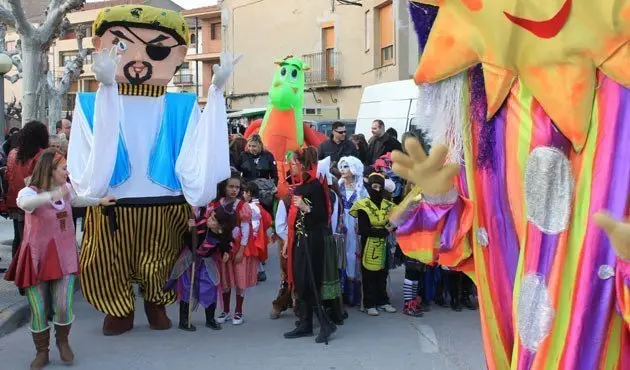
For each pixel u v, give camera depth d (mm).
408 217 3365
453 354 5949
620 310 2748
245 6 30219
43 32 10641
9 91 46312
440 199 3223
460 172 3262
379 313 7406
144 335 6543
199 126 6285
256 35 29828
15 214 7469
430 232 3287
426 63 3217
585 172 2875
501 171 3115
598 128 2857
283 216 6871
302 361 5770
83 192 5891
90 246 6309
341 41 26016
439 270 7562
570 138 2893
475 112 3184
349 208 7410
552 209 2926
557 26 2873
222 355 5941
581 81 2867
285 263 7129
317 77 26953
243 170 9617
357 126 16688
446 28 3162
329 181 6883
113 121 5738
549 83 2914
